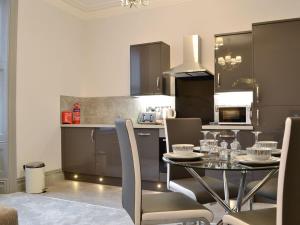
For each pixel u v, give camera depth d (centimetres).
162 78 421
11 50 375
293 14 378
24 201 334
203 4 429
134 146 159
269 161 162
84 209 304
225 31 414
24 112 399
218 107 384
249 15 401
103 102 504
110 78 499
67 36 482
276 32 333
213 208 305
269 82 334
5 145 372
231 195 212
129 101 483
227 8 414
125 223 262
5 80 373
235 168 153
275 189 206
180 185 224
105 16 501
